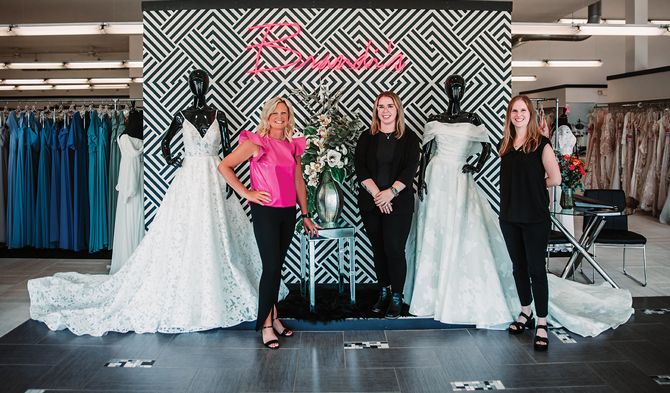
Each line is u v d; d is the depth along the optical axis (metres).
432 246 4.17
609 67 13.96
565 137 6.68
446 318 3.95
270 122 3.68
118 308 4.12
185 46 4.98
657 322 4.13
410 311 4.12
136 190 5.65
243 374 3.25
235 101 5.00
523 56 14.13
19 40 13.03
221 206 4.12
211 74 4.99
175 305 3.94
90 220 6.59
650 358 3.45
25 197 6.79
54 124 6.68
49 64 9.48
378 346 3.69
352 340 3.80
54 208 6.71
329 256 5.06
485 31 4.98
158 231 4.14
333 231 4.17
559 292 4.47
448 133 4.17
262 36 4.97
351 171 4.65
